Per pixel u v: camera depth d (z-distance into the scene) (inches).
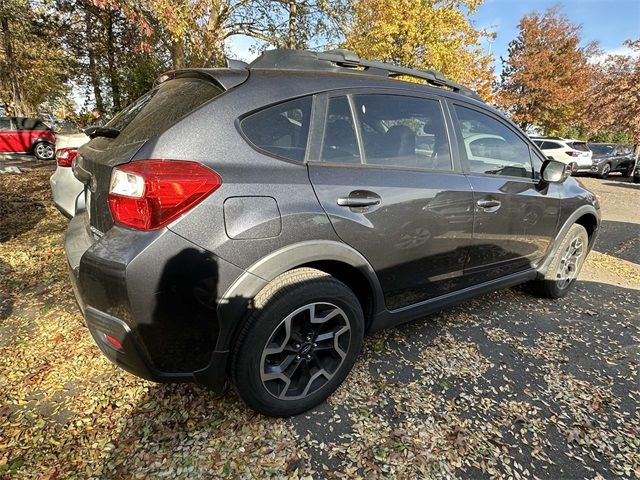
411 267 87.0
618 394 87.9
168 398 78.9
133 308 58.1
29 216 204.1
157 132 63.6
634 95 605.0
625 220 297.9
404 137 86.4
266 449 68.3
